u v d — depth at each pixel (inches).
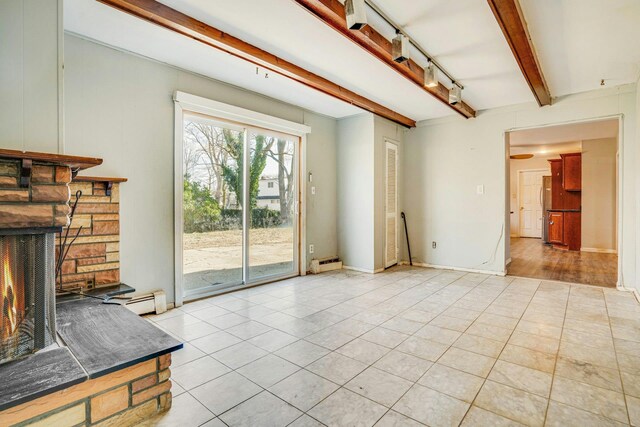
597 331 101.9
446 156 202.2
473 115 188.2
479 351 88.7
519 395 68.2
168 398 64.1
